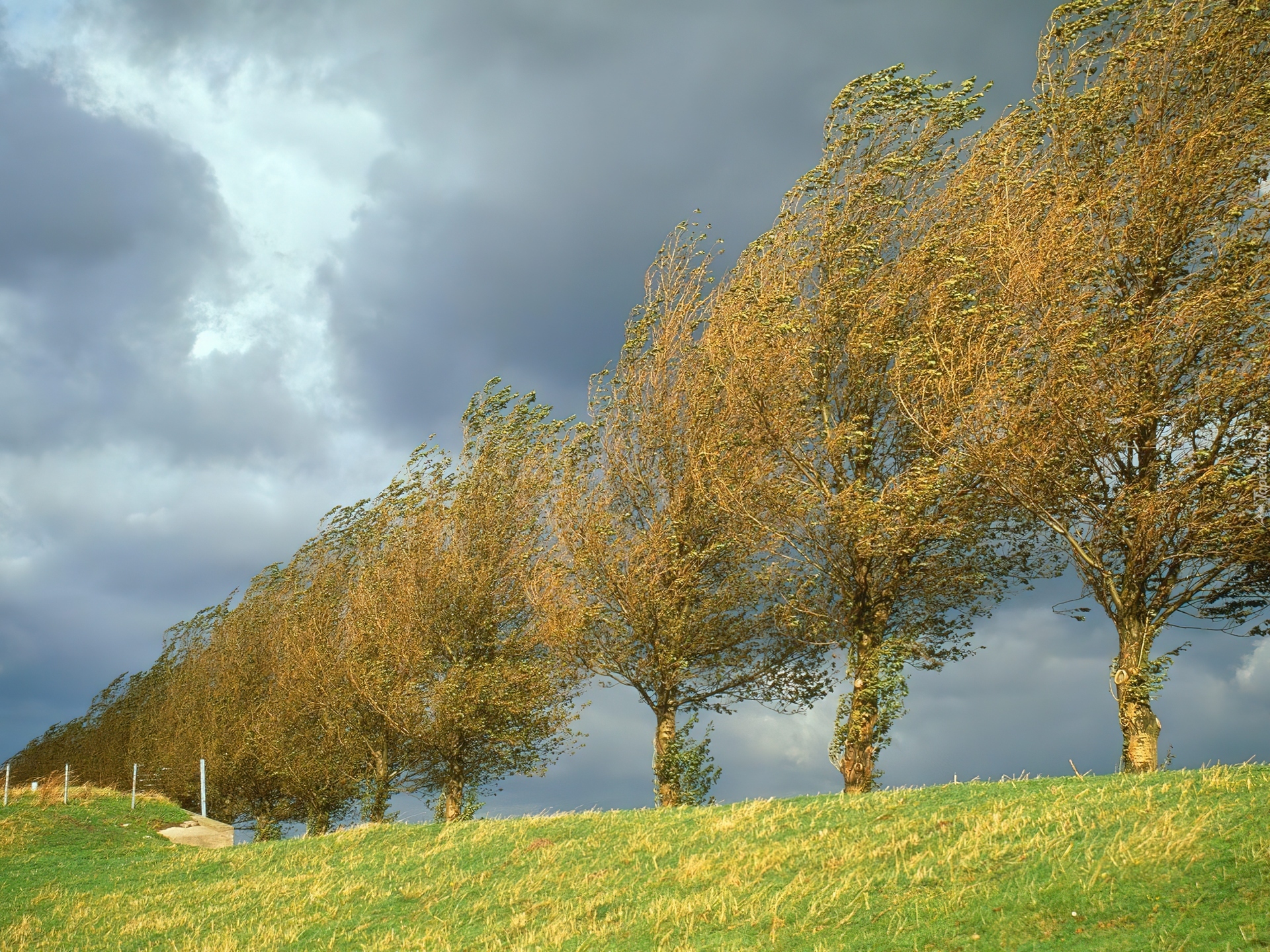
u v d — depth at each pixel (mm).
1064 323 16906
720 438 23109
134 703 59281
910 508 19281
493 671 28578
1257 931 8211
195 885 20922
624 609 24984
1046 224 17984
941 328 19250
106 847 28688
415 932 14695
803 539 22203
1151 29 18516
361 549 34531
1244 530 16094
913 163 22016
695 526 24984
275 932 16000
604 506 25547
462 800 29766
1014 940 9227
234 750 40688
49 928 18656
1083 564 18328
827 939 10461
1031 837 11492
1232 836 9883
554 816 20469
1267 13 17484
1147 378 16844
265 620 42938
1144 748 16906
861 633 21625
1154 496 16328
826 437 21531
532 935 13203
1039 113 20031
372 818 31266
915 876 11312
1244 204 17078
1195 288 17016
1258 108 17062
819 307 22109
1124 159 18000
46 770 66062
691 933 11719
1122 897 9375
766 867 13273
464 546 30531
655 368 26219
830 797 16797
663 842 15922
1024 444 17062
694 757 24359
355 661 30516
